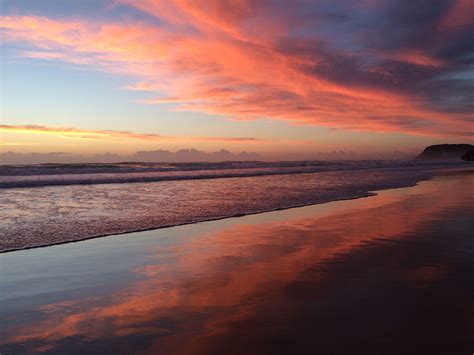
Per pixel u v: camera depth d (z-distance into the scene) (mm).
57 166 33469
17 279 5223
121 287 4918
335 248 6883
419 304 4223
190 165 48906
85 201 13328
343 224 9227
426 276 5227
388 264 5836
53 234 8055
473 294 4539
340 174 31844
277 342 3406
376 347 3285
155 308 4223
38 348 3322
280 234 8156
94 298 4531
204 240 7637
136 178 23984
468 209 11453
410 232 8172
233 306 4250
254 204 12828
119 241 7539
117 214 10664
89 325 3785
